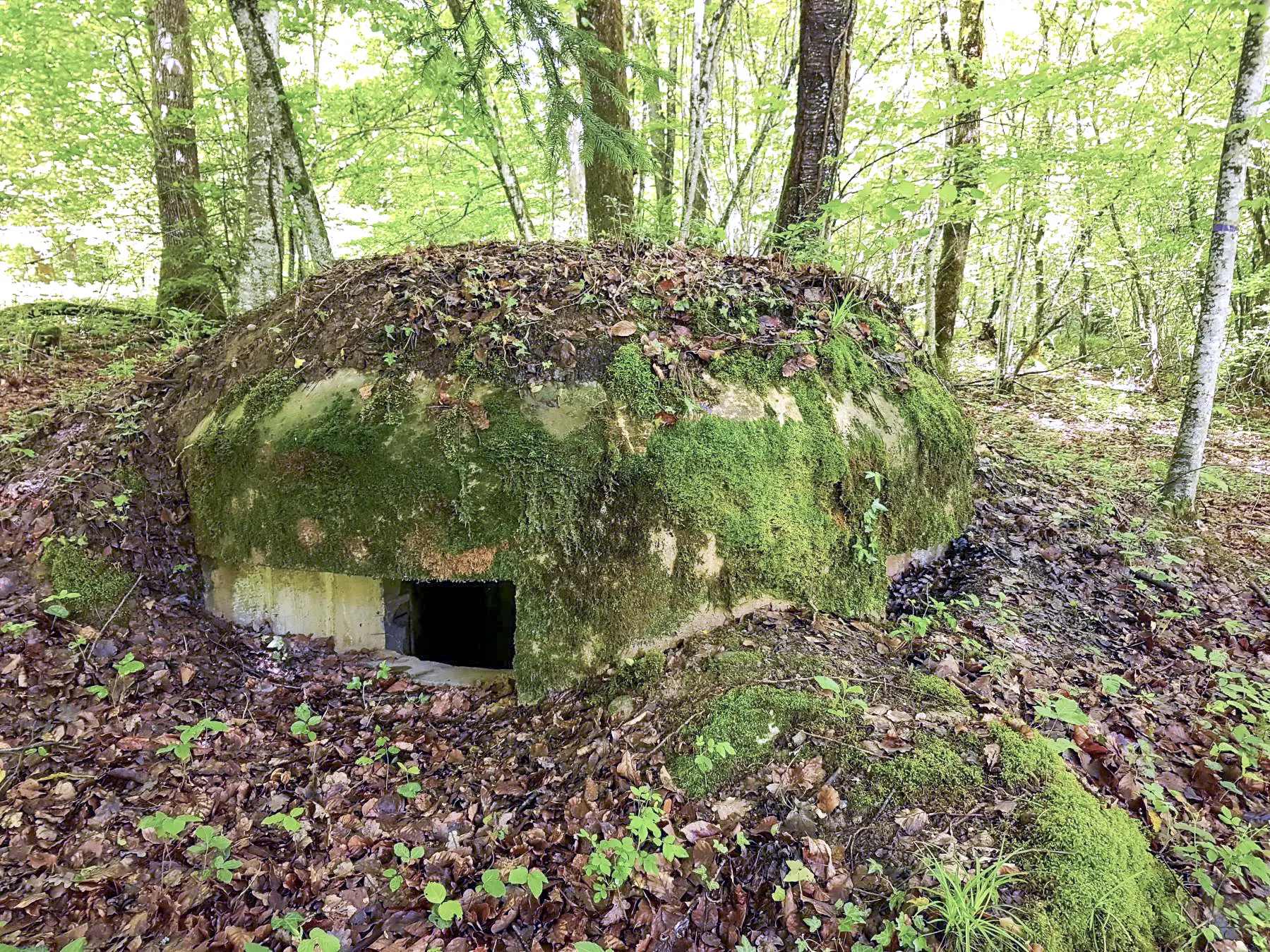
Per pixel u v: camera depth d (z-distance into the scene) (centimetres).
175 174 855
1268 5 258
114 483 391
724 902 212
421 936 210
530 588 324
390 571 334
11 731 276
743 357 373
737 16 820
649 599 326
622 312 379
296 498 346
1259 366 1067
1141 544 493
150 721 297
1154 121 797
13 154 888
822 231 599
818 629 330
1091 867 209
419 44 454
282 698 338
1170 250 964
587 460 330
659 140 980
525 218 761
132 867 231
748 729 262
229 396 400
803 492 356
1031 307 1392
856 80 850
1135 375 1216
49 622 327
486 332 366
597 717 300
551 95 410
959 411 500
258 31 529
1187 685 352
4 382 671
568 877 226
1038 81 573
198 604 382
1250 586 471
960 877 202
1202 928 207
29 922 208
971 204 659
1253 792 276
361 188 879
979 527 494
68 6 777
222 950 205
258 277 559
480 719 326
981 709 292
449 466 330
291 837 254
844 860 215
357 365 371
